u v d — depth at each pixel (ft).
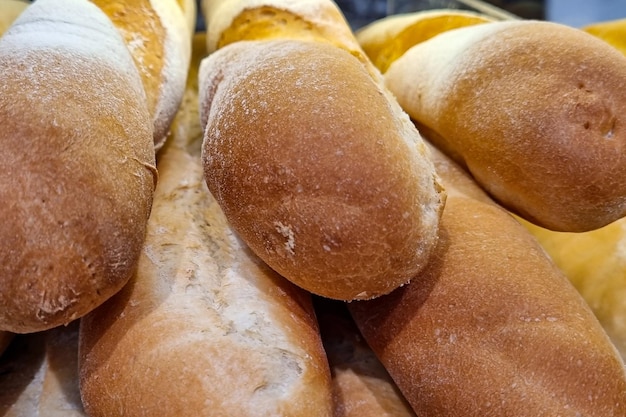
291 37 1.08
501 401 0.75
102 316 0.80
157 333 0.75
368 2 1.76
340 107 0.73
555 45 0.87
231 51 0.98
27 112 0.67
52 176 0.65
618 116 0.82
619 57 0.85
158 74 1.03
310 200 0.71
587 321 0.79
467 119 0.92
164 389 0.71
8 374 0.93
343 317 1.01
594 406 0.74
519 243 0.86
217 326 0.76
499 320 0.78
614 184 0.81
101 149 0.69
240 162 0.75
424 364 0.80
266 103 0.75
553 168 0.83
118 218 0.69
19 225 0.64
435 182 0.79
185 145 1.11
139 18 1.05
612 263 1.03
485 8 1.76
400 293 0.83
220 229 0.92
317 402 0.73
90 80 0.76
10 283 0.64
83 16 0.87
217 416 0.69
